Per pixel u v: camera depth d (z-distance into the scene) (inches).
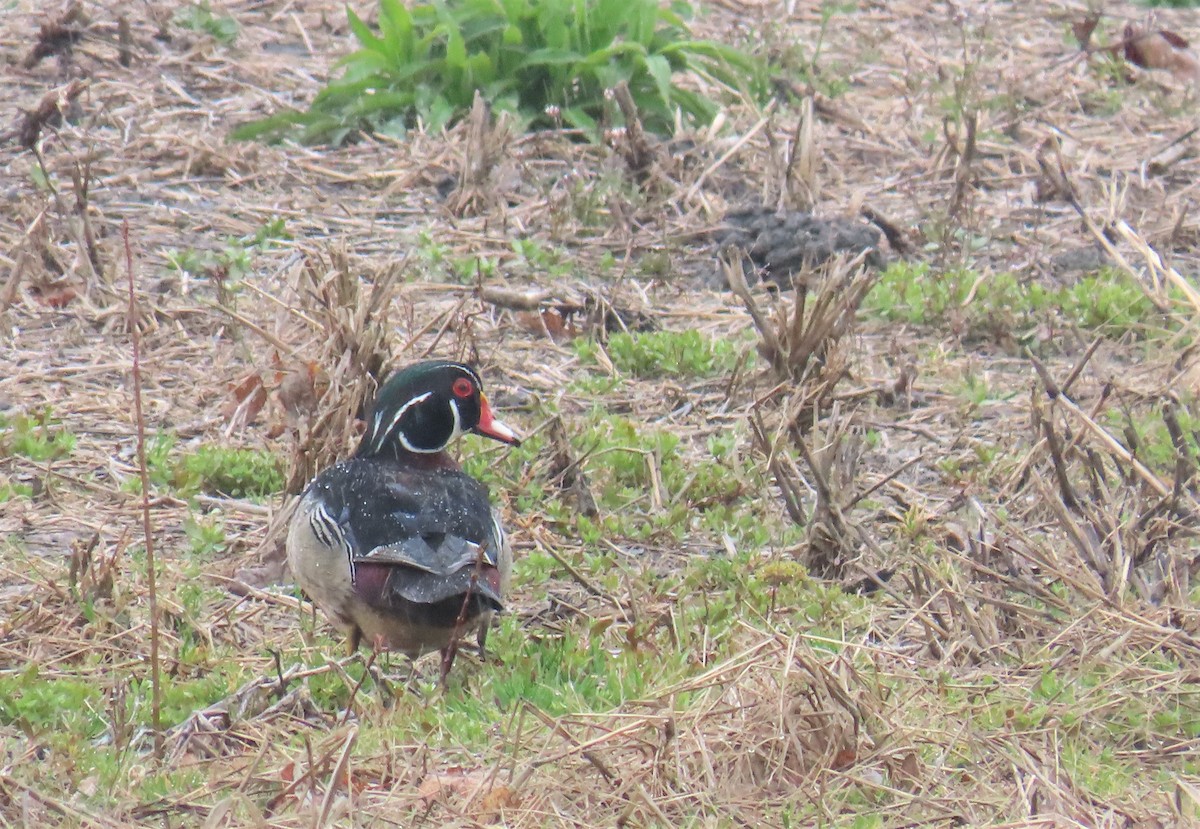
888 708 332.2
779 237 636.1
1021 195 710.5
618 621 393.1
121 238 620.4
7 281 580.1
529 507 454.6
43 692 337.4
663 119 757.9
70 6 818.2
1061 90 828.0
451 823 285.6
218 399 512.4
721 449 486.9
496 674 360.2
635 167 700.7
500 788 293.7
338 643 378.0
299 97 780.6
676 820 295.3
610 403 526.0
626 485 474.9
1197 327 522.0
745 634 373.7
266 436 487.2
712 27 901.2
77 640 367.6
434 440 371.9
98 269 585.6
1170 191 722.8
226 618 385.7
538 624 393.7
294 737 325.1
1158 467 471.5
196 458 460.8
